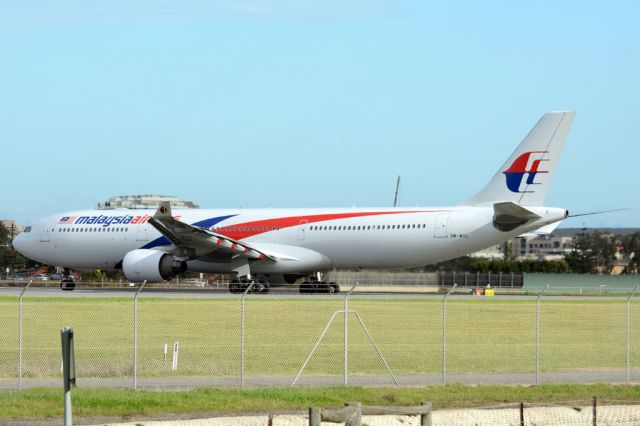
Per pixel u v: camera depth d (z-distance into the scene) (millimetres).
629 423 30375
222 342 50094
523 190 78375
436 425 29109
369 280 113625
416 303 75938
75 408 29750
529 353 46500
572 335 54312
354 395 32500
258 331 55469
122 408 29953
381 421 29766
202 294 84688
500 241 78875
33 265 183750
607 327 58688
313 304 73125
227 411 30016
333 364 42344
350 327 58000
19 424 27906
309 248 84250
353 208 83875
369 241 81938
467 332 55688
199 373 38812
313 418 23672
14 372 39156
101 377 37719
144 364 41500
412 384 36062
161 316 64062
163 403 30562
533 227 77312
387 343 50094
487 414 29812
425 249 80250
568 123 77312
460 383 36031
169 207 79750
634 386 35250
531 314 67062
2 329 56938
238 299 75000
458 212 79438
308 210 85438
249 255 83500
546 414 30250
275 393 32562
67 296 81375
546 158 77750
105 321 61250
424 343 50188
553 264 163500
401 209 82000
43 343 50125
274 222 85500
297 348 47719
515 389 34312
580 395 33219
